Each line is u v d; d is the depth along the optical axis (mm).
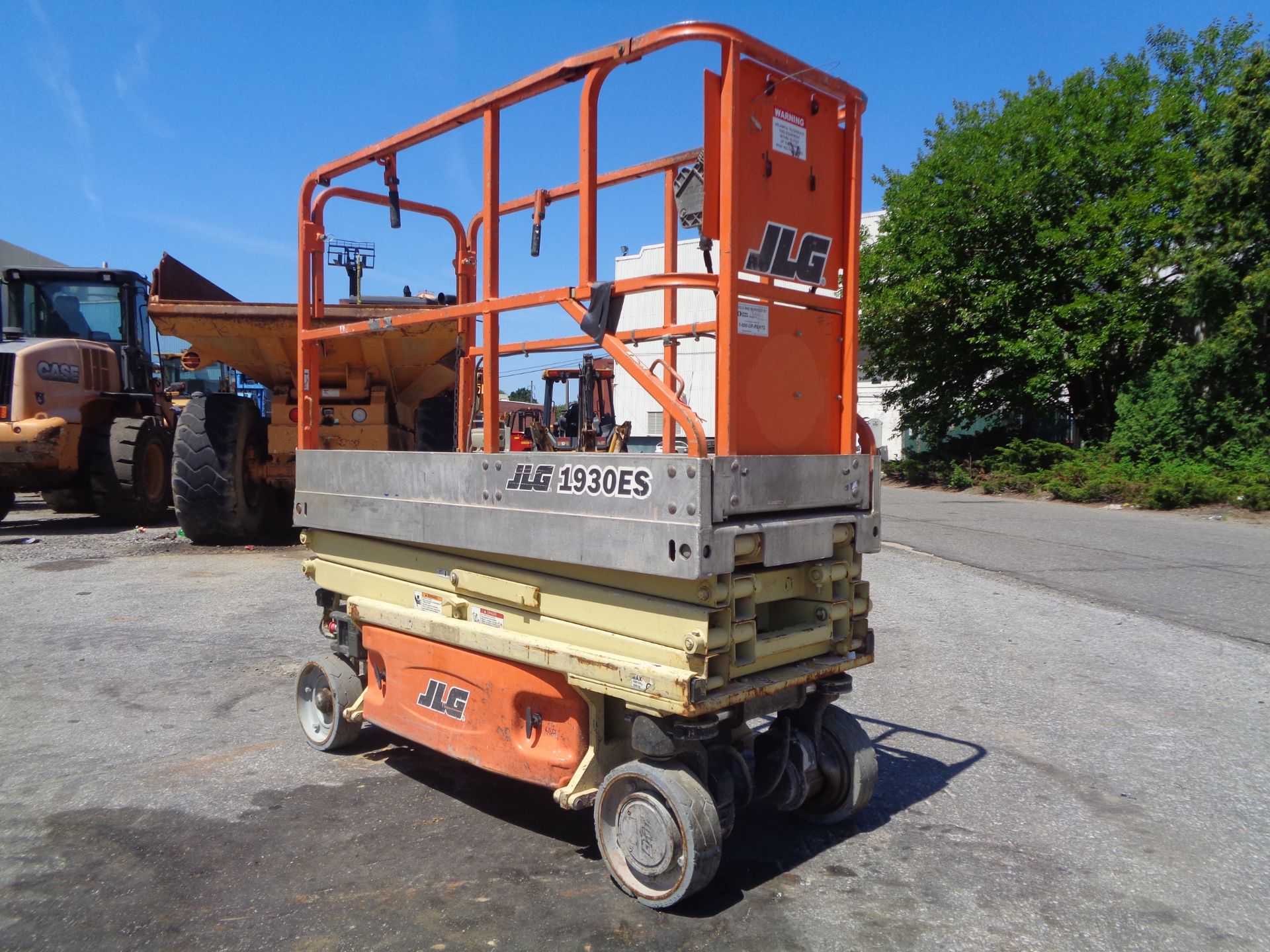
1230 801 4023
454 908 3088
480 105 3562
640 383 2959
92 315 13391
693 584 2881
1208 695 5539
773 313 3156
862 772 3643
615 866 3211
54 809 3916
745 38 2887
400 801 4035
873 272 23734
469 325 5191
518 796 4105
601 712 3307
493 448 3566
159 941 2893
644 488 2895
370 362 9266
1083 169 20875
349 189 4840
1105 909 3105
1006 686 5734
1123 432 19125
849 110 3436
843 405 3488
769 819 3883
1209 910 3107
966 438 25422
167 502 13797
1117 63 22094
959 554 10875
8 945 2869
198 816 3854
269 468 10922
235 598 8172
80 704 5316
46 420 11359
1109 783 4238
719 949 2832
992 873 3365
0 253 24281
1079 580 9164
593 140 3180
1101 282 20641
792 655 3293
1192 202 17875
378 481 4082
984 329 22125
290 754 4598
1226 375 17391
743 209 3000
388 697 4176
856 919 3027
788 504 3092
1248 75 17141
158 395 14383
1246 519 14570
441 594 3857
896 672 6023
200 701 5395
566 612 3270
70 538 11742
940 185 22344
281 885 3254
